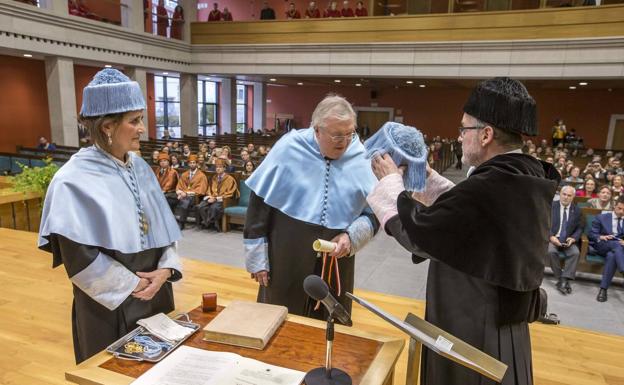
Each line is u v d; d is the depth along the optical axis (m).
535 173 1.00
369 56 11.27
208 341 1.26
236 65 12.85
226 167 7.31
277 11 17.25
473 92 1.05
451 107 16.92
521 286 0.95
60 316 2.73
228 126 16.47
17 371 2.17
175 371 1.10
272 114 20.06
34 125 11.52
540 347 2.57
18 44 8.48
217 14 13.25
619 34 8.91
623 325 3.79
